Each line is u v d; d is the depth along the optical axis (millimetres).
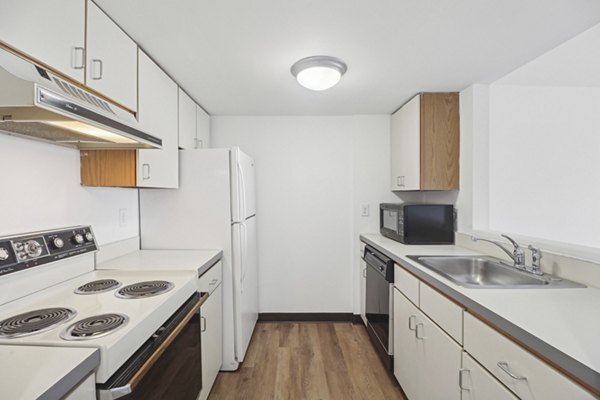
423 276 1558
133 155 1566
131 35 1478
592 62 1926
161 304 1153
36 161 1312
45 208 1357
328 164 2982
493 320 1013
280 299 3010
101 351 809
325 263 3006
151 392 1007
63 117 938
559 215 2424
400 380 1912
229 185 2127
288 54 1693
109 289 1329
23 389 636
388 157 2959
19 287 1151
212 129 2963
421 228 2350
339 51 1664
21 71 858
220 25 1397
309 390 1975
